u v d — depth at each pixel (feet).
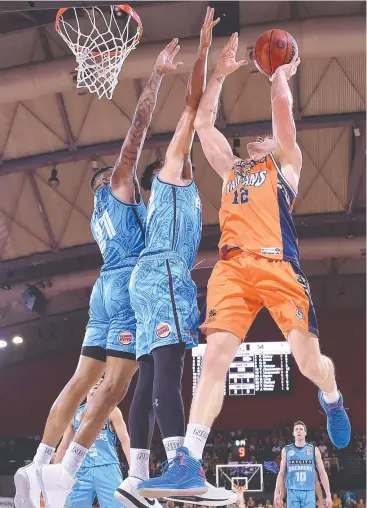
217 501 11.19
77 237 66.03
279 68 13.58
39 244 65.72
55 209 62.80
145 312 12.87
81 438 13.58
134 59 47.01
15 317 82.07
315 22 45.83
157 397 12.03
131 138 14.38
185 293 12.96
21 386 88.38
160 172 13.83
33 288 71.51
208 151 13.87
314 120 55.06
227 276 12.29
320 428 78.95
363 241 70.33
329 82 52.65
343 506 68.85
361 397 81.97
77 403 14.38
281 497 28.76
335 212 66.54
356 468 76.02
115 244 14.73
